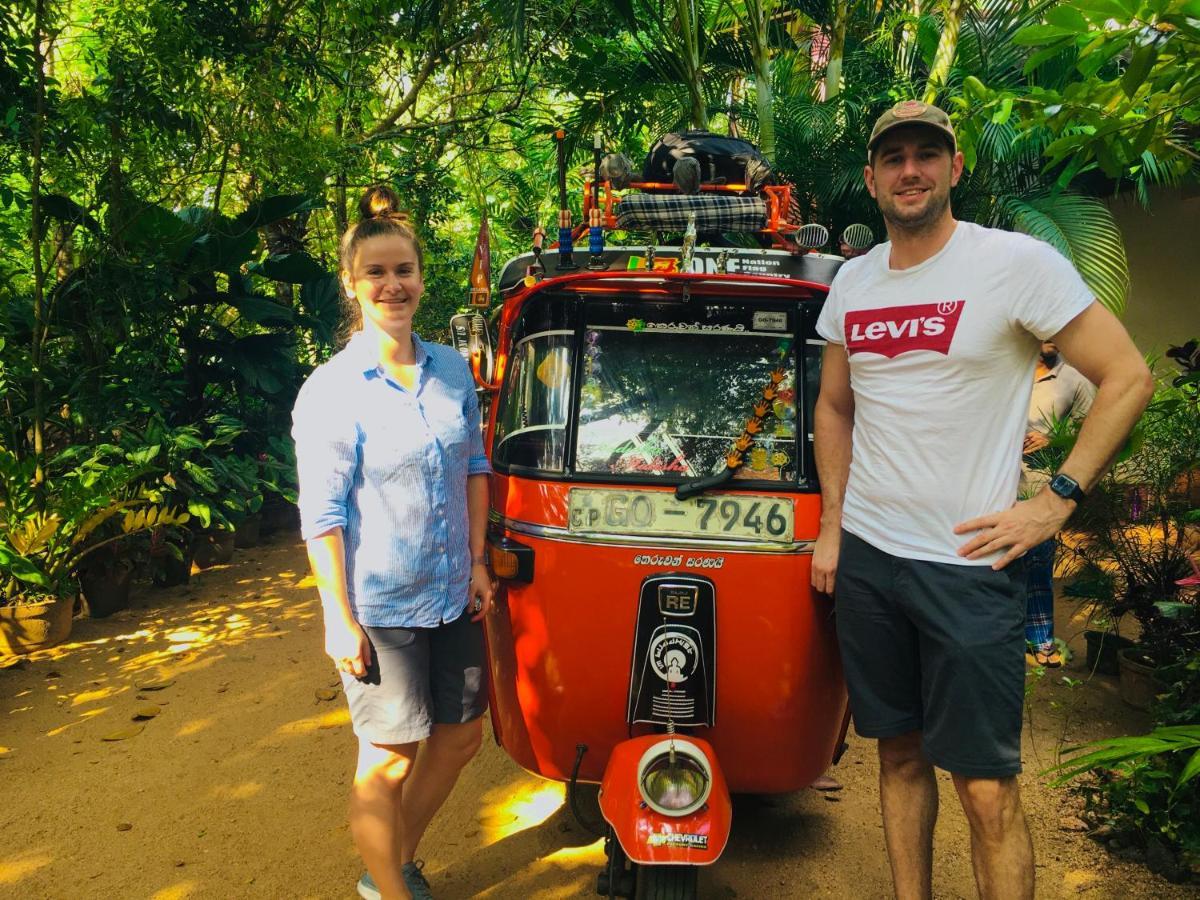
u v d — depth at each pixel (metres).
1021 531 2.48
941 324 2.53
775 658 3.00
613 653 3.02
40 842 3.59
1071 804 3.74
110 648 5.67
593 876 3.33
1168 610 4.07
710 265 3.32
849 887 3.28
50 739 4.47
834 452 2.89
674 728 2.99
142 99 6.27
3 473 5.62
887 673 2.73
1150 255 8.65
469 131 10.78
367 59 9.52
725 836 2.66
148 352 7.08
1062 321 2.45
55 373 6.34
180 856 3.49
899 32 8.66
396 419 2.76
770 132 7.90
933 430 2.55
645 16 9.05
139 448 6.36
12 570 5.35
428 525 2.77
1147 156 4.77
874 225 7.73
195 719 4.68
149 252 6.90
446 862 3.44
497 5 8.47
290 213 7.55
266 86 6.95
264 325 8.51
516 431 3.28
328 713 4.73
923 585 2.56
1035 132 6.19
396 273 2.77
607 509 3.04
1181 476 4.57
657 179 4.95
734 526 3.01
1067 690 4.81
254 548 8.05
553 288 3.25
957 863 3.39
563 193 4.08
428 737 2.99
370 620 2.74
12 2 5.91
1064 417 5.20
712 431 3.16
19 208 7.42
